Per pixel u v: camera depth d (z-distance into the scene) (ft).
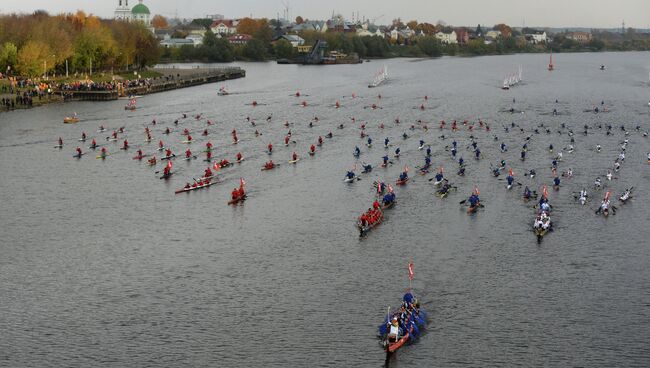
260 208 449.48
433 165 564.71
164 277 338.95
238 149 629.51
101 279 336.49
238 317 298.56
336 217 429.79
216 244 383.65
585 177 524.93
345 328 288.92
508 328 288.51
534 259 359.87
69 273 343.67
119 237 395.75
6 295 318.04
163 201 465.88
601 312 302.04
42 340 279.69
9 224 417.90
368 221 405.39
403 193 481.46
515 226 410.93
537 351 271.90
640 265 352.28
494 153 611.06
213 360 266.57
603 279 335.26
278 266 352.08
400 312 290.76
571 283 330.75
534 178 520.83
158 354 270.87
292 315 299.99
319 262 357.20
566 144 650.02
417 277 337.52
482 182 510.58
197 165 568.41
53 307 306.96
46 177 527.81
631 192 483.10
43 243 385.91
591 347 274.98
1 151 615.98
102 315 300.20
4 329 287.48
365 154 607.78
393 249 374.22
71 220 426.51
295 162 577.02
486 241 385.70
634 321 294.46
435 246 378.53
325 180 518.37
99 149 626.23
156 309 305.73
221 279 336.70
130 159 588.91
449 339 280.10
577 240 387.75
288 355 269.44
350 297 316.60
